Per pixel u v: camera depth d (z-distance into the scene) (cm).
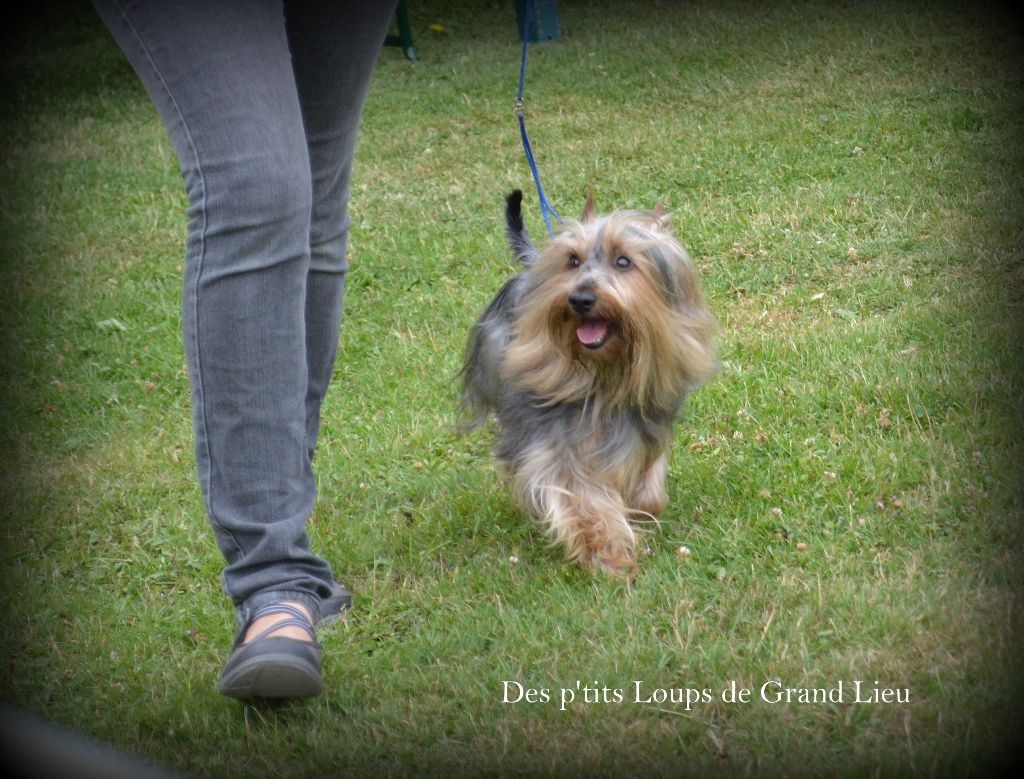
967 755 327
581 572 466
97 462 628
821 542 459
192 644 439
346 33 408
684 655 391
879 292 728
